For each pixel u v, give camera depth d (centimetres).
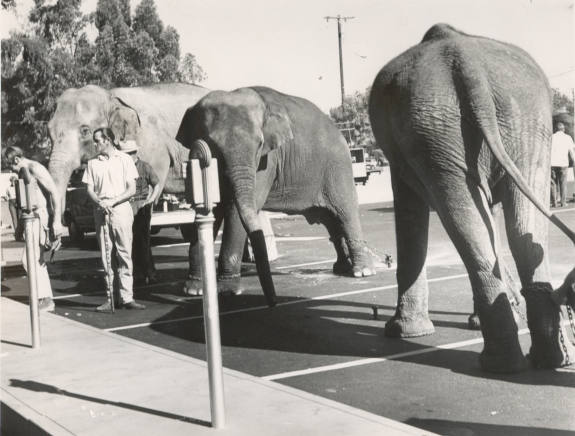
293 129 1111
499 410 502
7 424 564
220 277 1013
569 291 554
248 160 966
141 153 1285
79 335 798
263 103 1026
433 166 584
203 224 474
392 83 617
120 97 1302
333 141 1161
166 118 1348
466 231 574
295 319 849
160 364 655
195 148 475
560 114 1930
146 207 1177
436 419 495
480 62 571
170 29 1997
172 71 1970
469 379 573
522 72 572
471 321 736
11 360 707
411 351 670
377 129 661
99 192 962
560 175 1966
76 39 2164
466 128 570
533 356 583
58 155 1252
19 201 750
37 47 2161
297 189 1131
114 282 1010
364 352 680
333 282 1098
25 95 2228
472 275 579
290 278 1160
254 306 945
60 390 593
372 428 459
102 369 651
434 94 579
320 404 513
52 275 1378
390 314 839
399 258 719
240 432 468
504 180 573
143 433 481
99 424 505
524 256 567
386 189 3312
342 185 1155
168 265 1418
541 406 504
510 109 562
